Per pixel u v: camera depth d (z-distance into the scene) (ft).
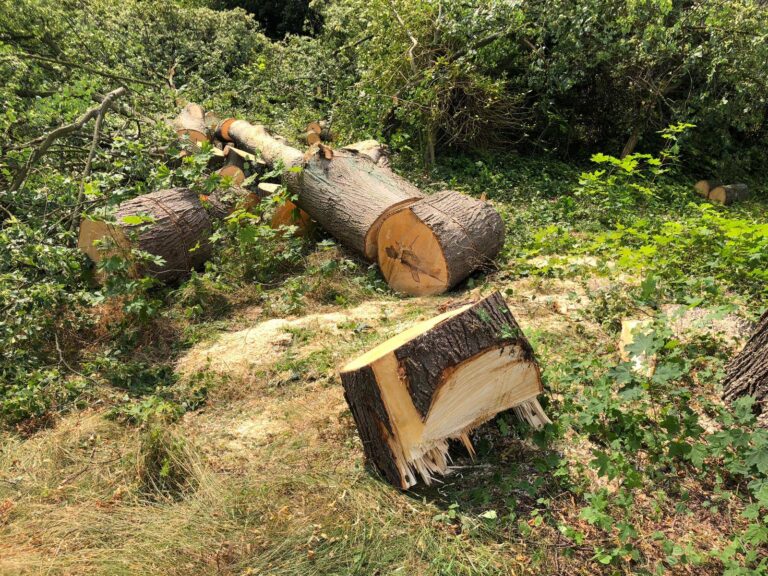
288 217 20.90
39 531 9.27
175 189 18.37
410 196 18.72
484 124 30.78
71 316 15.66
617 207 22.88
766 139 36.76
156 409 12.10
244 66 37.76
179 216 17.42
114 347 15.03
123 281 15.42
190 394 13.03
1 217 19.29
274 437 11.36
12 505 9.85
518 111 32.19
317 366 13.47
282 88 36.40
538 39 30.17
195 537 8.96
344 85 35.19
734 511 9.11
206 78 37.40
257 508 9.43
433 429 9.57
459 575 8.27
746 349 10.78
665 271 15.84
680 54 30.22
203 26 39.75
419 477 9.93
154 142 23.31
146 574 8.36
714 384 11.24
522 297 15.75
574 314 14.64
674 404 10.80
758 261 15.85
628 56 30.50
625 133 33.40
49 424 12.32
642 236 17.81
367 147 23.57
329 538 8.83
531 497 9.53
